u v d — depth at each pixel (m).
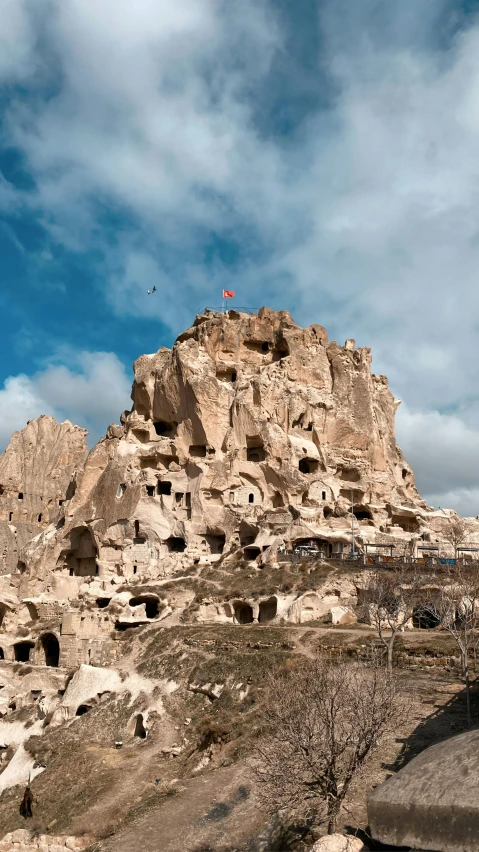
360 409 104.00
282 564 74.62
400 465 111.75
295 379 103.25
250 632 59.22
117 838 29.05
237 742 38.19
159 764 42.00
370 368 109.81
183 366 98.50
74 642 66.81
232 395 99.19
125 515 93.75
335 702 24.62
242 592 70.56
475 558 78.00
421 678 42.34
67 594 84.12
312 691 25.23
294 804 23.67
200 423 95.75
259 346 109.50
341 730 23.92
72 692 57.47
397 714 26.03
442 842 12.15
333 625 59.97
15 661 71.75
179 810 30.62
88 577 86.44
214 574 78.19
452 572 61.38
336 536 80.31
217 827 27.98
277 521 85.31
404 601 53.09
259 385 98.25
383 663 45.94
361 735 23.25
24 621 80.88
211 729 41.38
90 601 74.50
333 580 67.12
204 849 26.36
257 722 39.03
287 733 23.20
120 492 96.06
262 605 68.81
